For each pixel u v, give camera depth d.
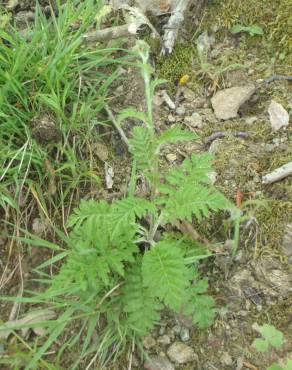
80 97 0.37
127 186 0.35
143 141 0.30
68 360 0.30
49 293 0.28
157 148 0.28
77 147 0.36
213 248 0.33
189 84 0.40
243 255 0.33
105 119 0.38
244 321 0.31
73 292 0.30
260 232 0.33
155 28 0.42
